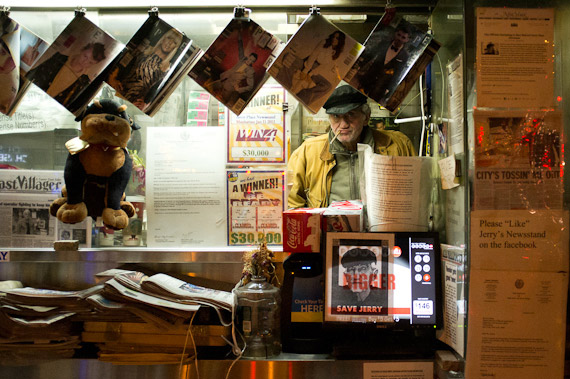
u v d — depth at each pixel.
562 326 1.45
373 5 1.84
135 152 1.96
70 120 1.96
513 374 1.45
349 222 1.65
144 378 1.58
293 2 1.82
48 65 1.65
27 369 1.61
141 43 1.66
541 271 1.45
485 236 1.45
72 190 1.68
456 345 1.53
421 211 1.70
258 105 1.87
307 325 1.64
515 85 1.47
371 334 1.62
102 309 1.56
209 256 1.79
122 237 1.88
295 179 1.98
